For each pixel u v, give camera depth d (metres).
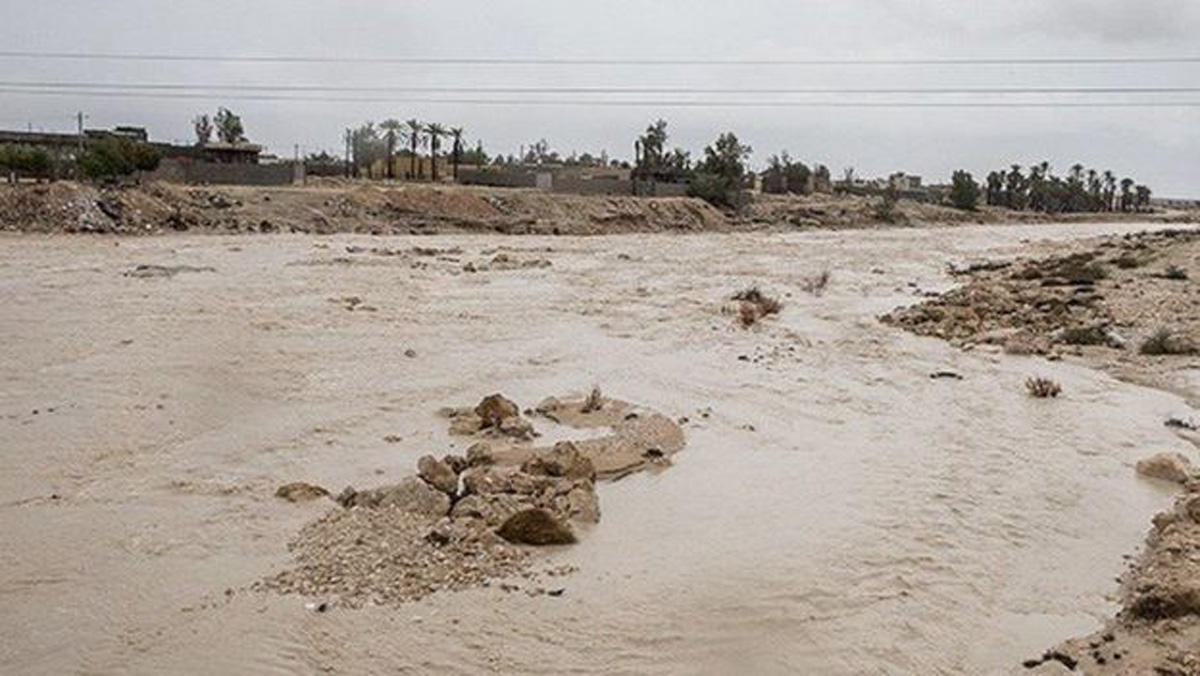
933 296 41.88
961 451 18.47
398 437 18.34
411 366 24.53
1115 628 11.20
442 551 12.82
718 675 10.20
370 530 13.38
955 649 10.86
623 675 10.13
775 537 14.00
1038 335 30.14
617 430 19.25
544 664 10.28
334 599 11.47
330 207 65.69
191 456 16.81
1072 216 147.62
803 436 19.44
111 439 17.47
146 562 12.45
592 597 11.85
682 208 88.50
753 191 121.19
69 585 11.77
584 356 26.69
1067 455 18.27
